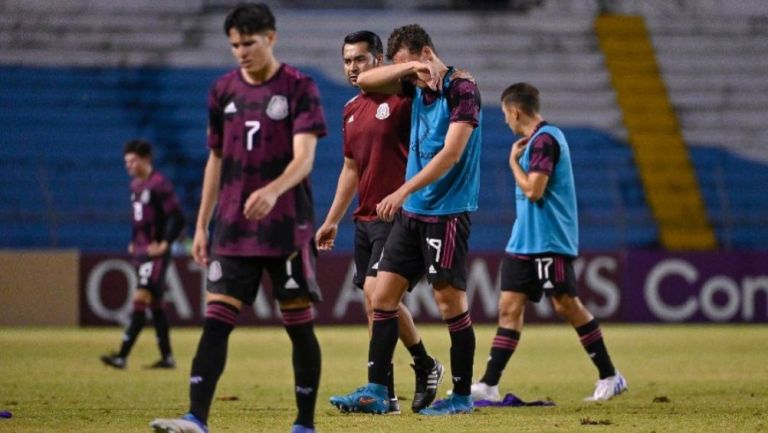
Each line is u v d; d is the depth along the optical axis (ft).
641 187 304.50
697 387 121.60
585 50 338.95
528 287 107.55
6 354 171.73
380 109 92.84
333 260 237.86
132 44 322.96
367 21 339.36
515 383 128.98
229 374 138.62
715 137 321.11
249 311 238.27
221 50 325.42
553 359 164.76
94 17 326.85
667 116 325.21
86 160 293.64
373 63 94.43
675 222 296.51
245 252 68.54
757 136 323.16
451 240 87.56
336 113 312.09
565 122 321.52
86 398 109.40
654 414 93.71
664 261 249.34
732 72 338.75
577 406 101.14
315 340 71.31
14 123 299.58
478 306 239.91
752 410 96.99
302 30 334.24
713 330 234.99
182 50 323.78
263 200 65.62
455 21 342.64
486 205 285.84
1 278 233.76
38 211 279.49
